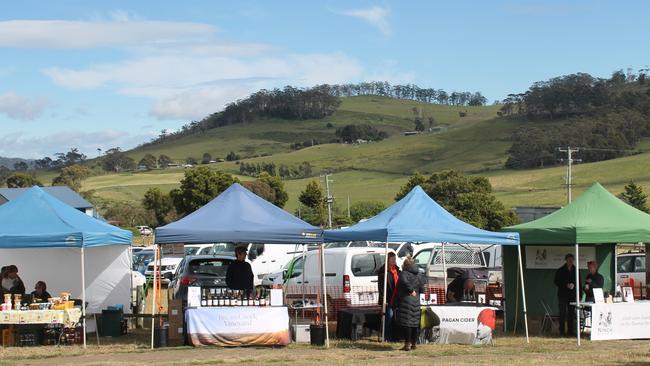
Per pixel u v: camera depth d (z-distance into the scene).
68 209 16.45
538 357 13.63
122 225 80.25
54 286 19.05
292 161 159.62
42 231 15.20
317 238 15.32
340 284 18.52
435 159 148.75
